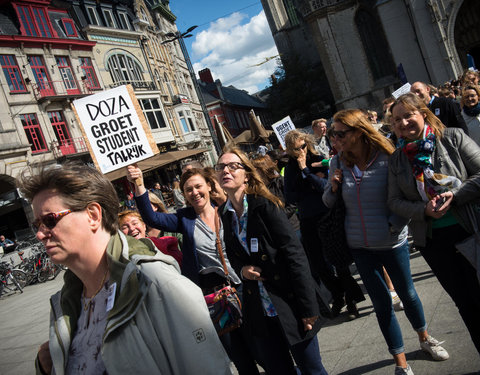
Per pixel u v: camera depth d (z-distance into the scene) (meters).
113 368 1.26
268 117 78.19
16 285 13.41
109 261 1.38
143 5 37.91
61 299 1.54
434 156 2.75
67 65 26.97
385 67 38.72
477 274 2.60
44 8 26.22
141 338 1.29
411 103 2.77
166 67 40.38
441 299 4.07
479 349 2.76
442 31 32.69
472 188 2.59
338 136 3.04
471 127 5.00
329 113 52.22
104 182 1.49
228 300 2.93
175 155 23.47
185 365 1.30
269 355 2.63
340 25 39.47
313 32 40.34
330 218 3.23
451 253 2.78
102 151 4.39
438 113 4.69
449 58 32.69
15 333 7.94
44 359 1.55
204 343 1.32
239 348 2.97
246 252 2.74
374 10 37.94
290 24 59.81
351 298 4.38
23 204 22.11
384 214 2.97
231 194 2.80
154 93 33.28
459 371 2.84
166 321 1.32
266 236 2.64
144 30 36.66
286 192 4.71
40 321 8.34
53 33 26.34
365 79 39.16
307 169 4.54
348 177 3.13
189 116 39.69
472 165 2.70
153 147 4.40
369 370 3.24
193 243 3.23
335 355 3.70
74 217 1.38
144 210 3.46
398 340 2.94
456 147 2.73
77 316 1.52
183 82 44.56
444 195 2.58
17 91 23.36
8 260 16.45
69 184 1.37
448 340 3.29
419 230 2.80
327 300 2.77
